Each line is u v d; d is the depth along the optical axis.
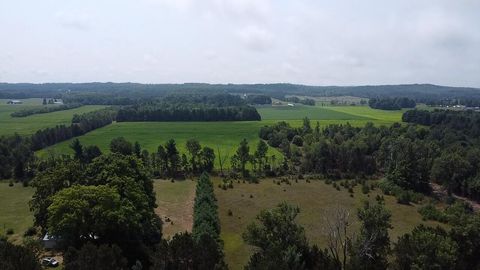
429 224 98.50
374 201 116.94
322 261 59.59
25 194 115.50
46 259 69.62
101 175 80.75
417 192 128.00
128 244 69.25
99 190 68.69
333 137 183.88
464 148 154.50
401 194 117.62
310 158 152.88
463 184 126.75
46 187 77.31
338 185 134.00
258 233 63.31
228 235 87.94
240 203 111.75
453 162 128.75
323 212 104.81
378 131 196.12
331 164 152.50
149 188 90.38
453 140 174.12
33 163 135.75
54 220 65.19
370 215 64.19
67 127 199.25
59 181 78.06
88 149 145.00
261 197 118.19
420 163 132.50
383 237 63.75
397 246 62.00
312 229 91.25
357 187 132.75
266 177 143.88
